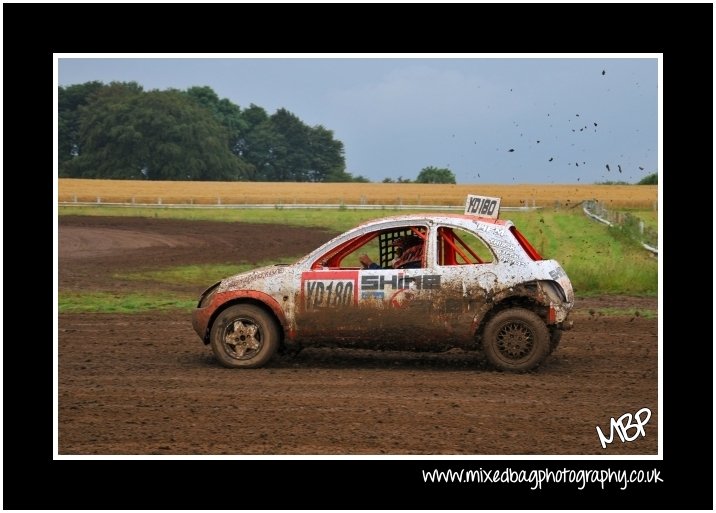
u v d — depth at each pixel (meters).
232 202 155.12
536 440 16.23
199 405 18.38
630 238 64.31
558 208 127.62
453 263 22.33
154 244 74.25
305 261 21.84
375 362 23.02
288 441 16.05
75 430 16.75
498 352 21.38
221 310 22.20
